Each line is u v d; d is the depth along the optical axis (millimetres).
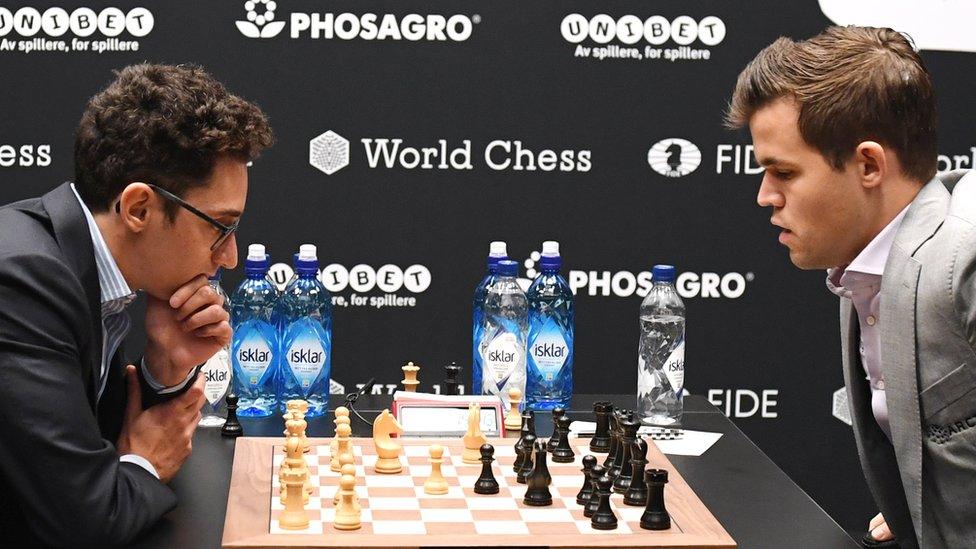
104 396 1873
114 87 1699
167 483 1840
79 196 1708
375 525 1602
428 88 3348
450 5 3322
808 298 3500
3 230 1631
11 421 1532
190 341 1813
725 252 3467
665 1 3357
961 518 1682
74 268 1646
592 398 2541
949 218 1666
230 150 1684
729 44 3381
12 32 3230
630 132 3402
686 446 2115
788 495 1834
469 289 3438
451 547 1529
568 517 1659
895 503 1971
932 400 1670
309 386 2314
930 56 3432
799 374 3527
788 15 3385
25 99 3258
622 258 3449
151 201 1664
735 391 3529
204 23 3275
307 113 3330
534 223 3422
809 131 1692
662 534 1587
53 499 1541
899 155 1700
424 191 3389
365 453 1967
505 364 2398
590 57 3365
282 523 1583
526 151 3393
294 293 2377
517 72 3357
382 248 3400
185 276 1745
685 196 3438
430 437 2137
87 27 3248
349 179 3367
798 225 1759
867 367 1903
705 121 3408
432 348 3447
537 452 1727
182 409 1811
